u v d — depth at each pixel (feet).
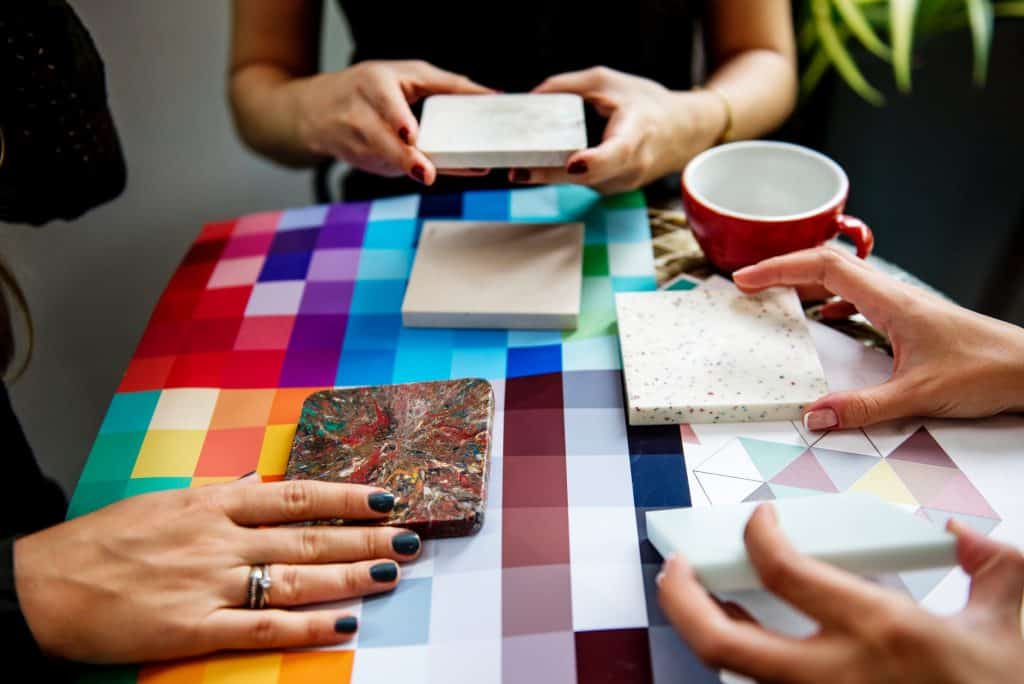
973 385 1.73
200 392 2.01
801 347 1.94
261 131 2.95
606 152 2.13
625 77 2.59
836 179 2.13
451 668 1.42
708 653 1.24
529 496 1.71
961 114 3.50
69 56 2.23
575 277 2.20
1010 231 3.53
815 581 1.24
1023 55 3.26
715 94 2.76
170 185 4.45
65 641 1.47
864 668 1.16
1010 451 1.72
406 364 2.06
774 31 3.15
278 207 4.83
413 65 2.56
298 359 2.09
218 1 4.29
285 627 1.47
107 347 3.92
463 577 1.57
